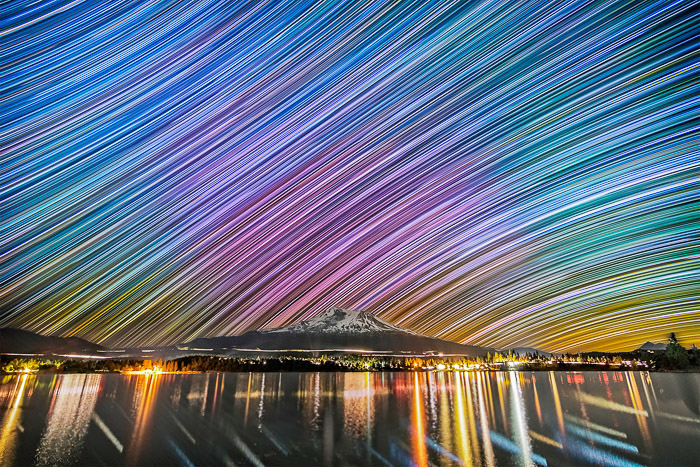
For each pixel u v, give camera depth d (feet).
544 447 47.62
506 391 129.90
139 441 49.73
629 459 42.29
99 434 53.47
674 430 57.31
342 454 44.93
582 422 65.41
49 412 73.05
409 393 124.88
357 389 141.08
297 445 49.14
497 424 64.44
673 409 80.02
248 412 78.79
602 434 55.21
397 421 68.13
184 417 70.74
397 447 48.06
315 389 139.74
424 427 61.87
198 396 108.27
